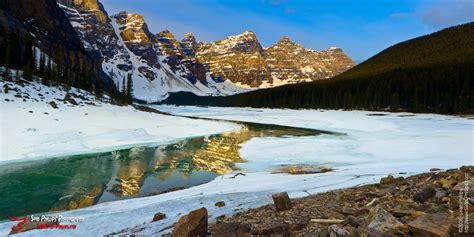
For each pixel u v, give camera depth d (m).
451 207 6.18
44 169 25.30
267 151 33.97
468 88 80.81
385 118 70.62
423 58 136.75
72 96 51.25
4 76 47.56
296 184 16.38
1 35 73.06
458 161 23.16
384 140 39.41
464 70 88.94
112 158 30.61
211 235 6.87
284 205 9.28
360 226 6.02
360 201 9.14
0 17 87.56
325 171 22.12
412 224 5.14
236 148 36.69
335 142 39.09
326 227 6.55
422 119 66.19
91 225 10.38
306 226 6.98
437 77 90.75
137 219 10.95
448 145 32.72
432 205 6.88
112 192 19.34
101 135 39.41
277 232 6.70
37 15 124.94
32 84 49.91
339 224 6.41
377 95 97.25
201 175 23.94
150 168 26.44
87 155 31.64
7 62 54.88
